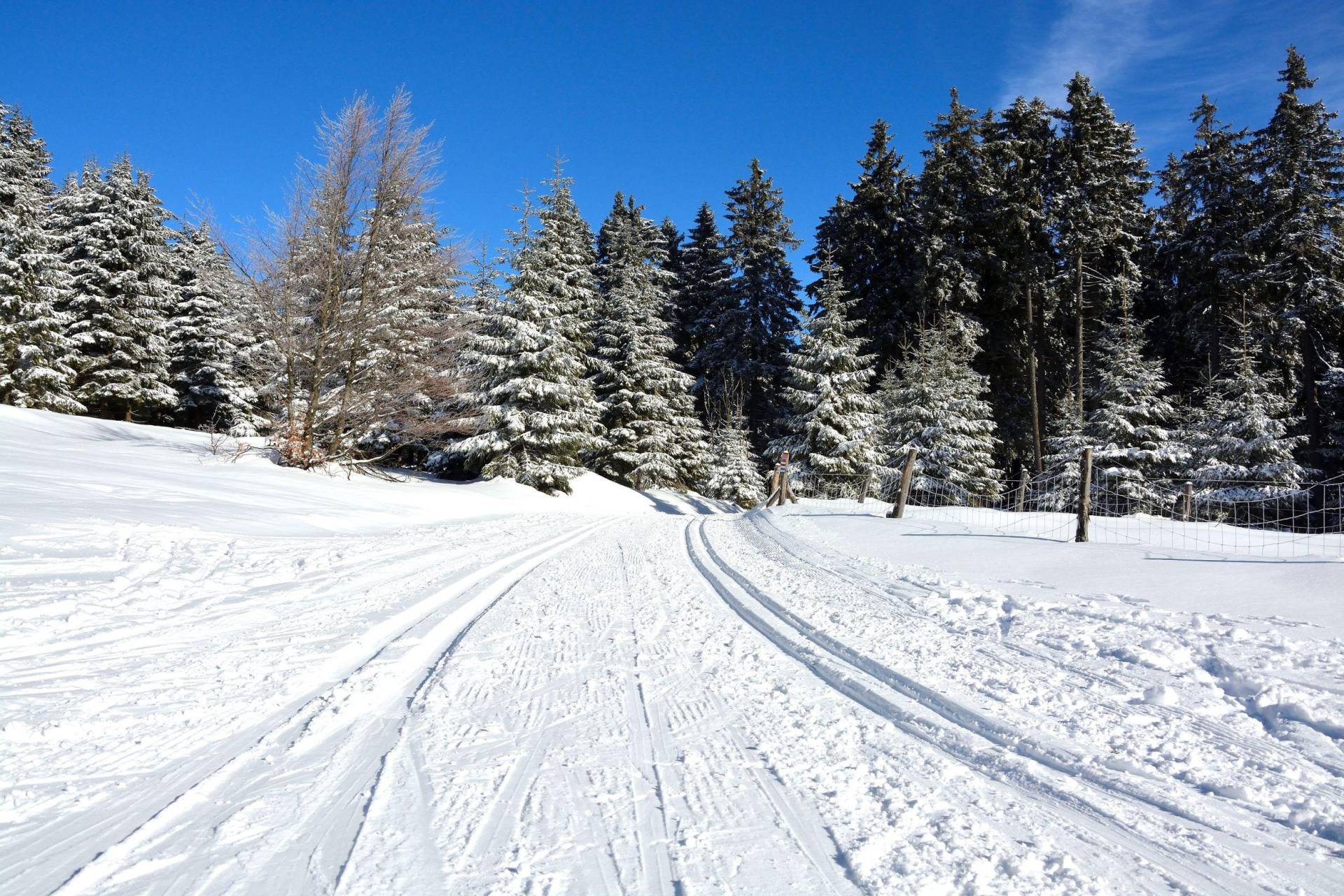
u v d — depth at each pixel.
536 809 2.94
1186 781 3.32
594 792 3.12
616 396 33.75
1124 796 3.20
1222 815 3.02
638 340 33.66
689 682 4.77
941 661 5.14
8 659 4.39
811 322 28.41
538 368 25.12
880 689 4.62
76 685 4.05
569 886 2.39
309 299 18.75
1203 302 33.19
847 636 5.82
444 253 19.27
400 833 2.70
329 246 18.06
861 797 3.14
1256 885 2.52
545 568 9.55
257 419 20.98
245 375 22.11
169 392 32.34
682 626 6.39
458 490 21.52
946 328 29.11
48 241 29.02
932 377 27.09
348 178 17.70
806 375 28.00
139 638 5.03
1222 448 23.98
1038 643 5.55
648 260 44.28
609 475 34.25
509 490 22.97
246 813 2.79
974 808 3.07
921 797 3.15
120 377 30.34
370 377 20.30
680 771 3.37
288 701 4.06
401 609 6.41
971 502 26.27
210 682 4.25
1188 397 31.64
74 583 6.03
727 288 43.03
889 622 6.36
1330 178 29.27
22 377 27.36
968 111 32.41
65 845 2.50
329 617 6.00
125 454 16.53
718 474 34.78
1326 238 28.56
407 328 19.62
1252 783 3.26
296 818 2.78
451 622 6.19
